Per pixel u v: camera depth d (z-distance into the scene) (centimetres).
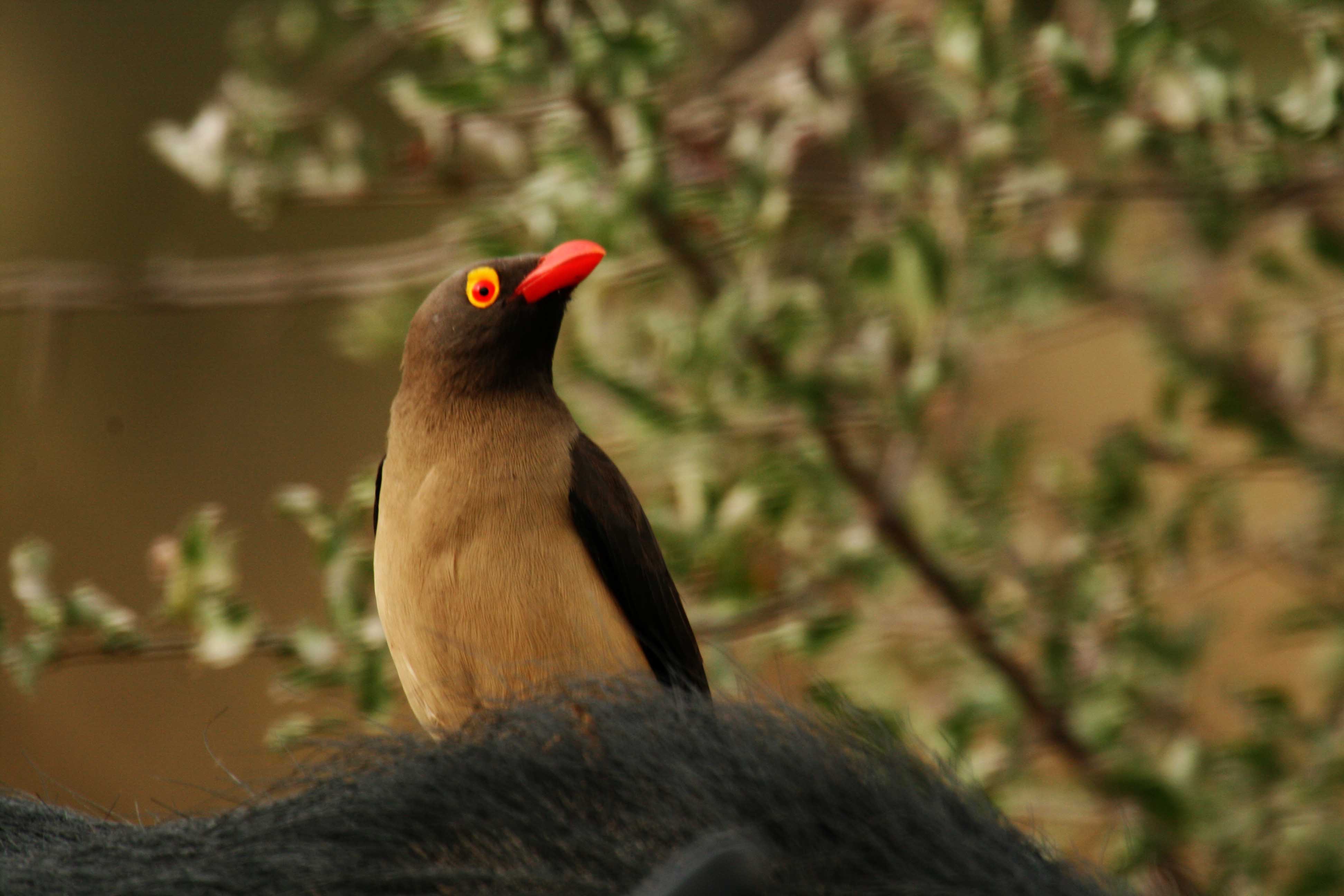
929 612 1050
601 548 612
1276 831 934
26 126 2184
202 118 1049
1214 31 914
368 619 888
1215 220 976
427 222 2058
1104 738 973
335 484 2003
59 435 2020
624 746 298
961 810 290
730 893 250
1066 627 1013
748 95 1057
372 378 2152
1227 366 1035
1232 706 1050
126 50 2278
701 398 967
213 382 2103
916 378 924
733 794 282
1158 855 875
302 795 319
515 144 1020
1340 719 1016
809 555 1005
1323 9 888
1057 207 1042
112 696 1794
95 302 1118
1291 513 1172
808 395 960
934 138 1009
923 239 880
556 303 617
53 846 351
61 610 878
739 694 332
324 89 1111
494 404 611
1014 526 1085
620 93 930
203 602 884
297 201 1063
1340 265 986
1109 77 878
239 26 1188
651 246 984
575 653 587
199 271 1118
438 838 295
